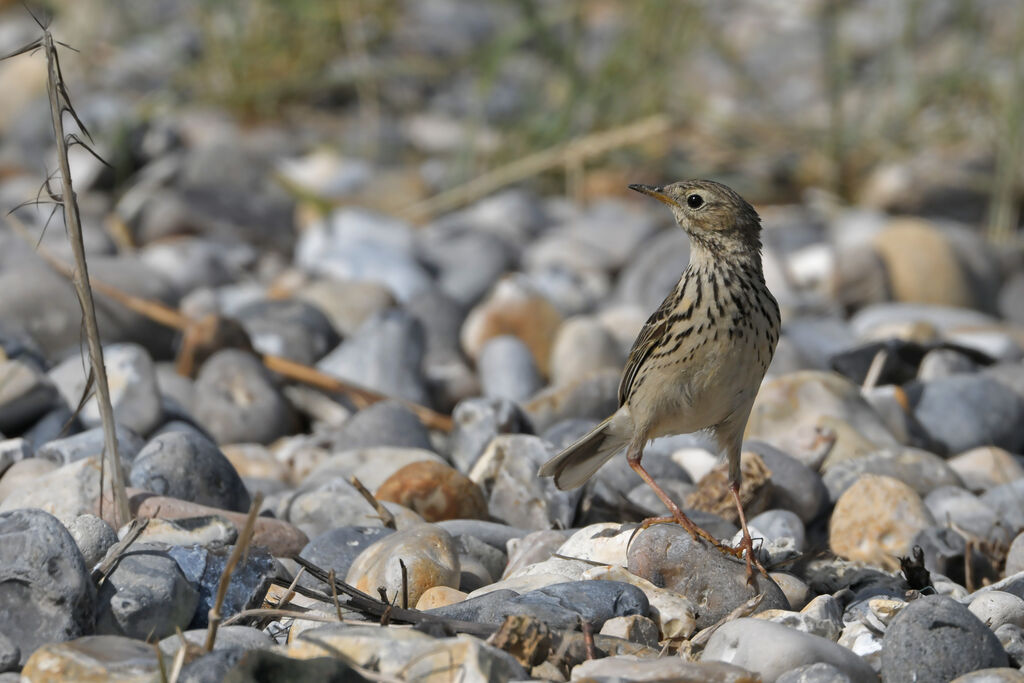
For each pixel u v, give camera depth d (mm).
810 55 26656
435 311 14938
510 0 22156
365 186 20844
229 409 11695
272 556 7297
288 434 12008
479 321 14727
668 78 21781
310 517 8938
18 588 6398
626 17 22000
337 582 6848
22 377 10195
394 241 17750
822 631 6914
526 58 24469
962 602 7512
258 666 5629
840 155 21609
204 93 23219
